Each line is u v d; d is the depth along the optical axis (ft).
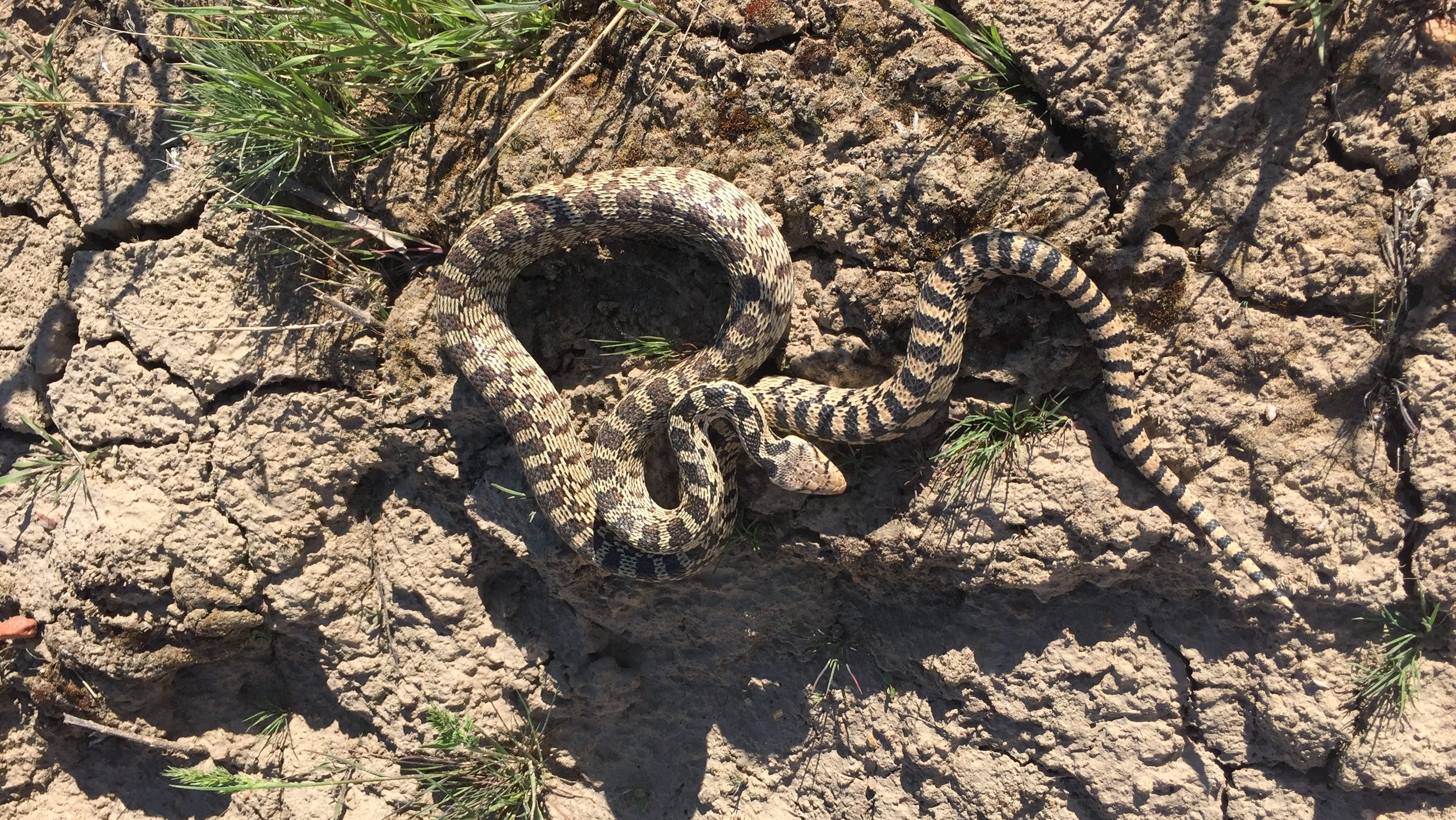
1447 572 1.82
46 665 2.34
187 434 2.23
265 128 2.03
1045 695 2.06
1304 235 1.82
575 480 2.12
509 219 2.02
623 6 1.95
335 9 1.95
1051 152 1.89
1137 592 2.01
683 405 2.05
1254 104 1.80
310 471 2.23
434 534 2.26
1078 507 1.93
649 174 2.00
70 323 2.34
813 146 1.97
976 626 2.09
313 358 2.18
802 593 2.18
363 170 2.14
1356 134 1.79
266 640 2.36
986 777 2.12
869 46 1.93
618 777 2.40
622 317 2.11
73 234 2.31
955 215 1.90
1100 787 2.04
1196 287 1.86
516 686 2.29
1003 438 1.96
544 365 2.15
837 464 2.06
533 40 2.06
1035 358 1.91
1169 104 1.82
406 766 2.36
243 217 2.19
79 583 2.25
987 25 1.87
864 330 1.98
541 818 2.35
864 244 1.95
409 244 2.14
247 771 2.43
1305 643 1.91
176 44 2.07
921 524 2.01
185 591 2.23
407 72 2.04
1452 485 1.80
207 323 2.20
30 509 2.34
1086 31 1.83
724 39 1.99
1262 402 1.87
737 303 1.99
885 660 2.18
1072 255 1.88
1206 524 1.86
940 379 1.90
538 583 2.28
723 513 2.06
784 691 2.27
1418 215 1.77
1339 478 1.86
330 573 2.28
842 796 2.25
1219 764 2.01
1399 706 1.90
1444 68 1.74
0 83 2.35
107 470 2.28
